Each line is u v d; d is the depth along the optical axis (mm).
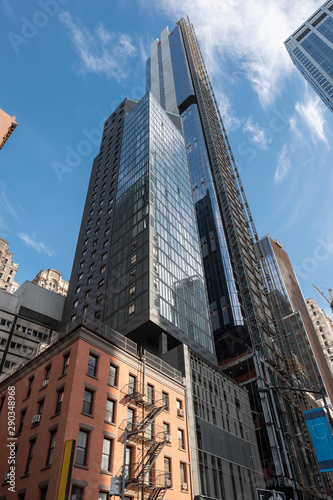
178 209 86188
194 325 67938
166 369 44062
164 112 110375
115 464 29469
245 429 53250
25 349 72125
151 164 84000
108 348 35719
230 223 120125
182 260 76125
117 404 32906
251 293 100438
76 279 81625
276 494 38438
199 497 35938
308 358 152750
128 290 64875
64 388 30641
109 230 82625
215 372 54281
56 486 24812
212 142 151750
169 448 36406
